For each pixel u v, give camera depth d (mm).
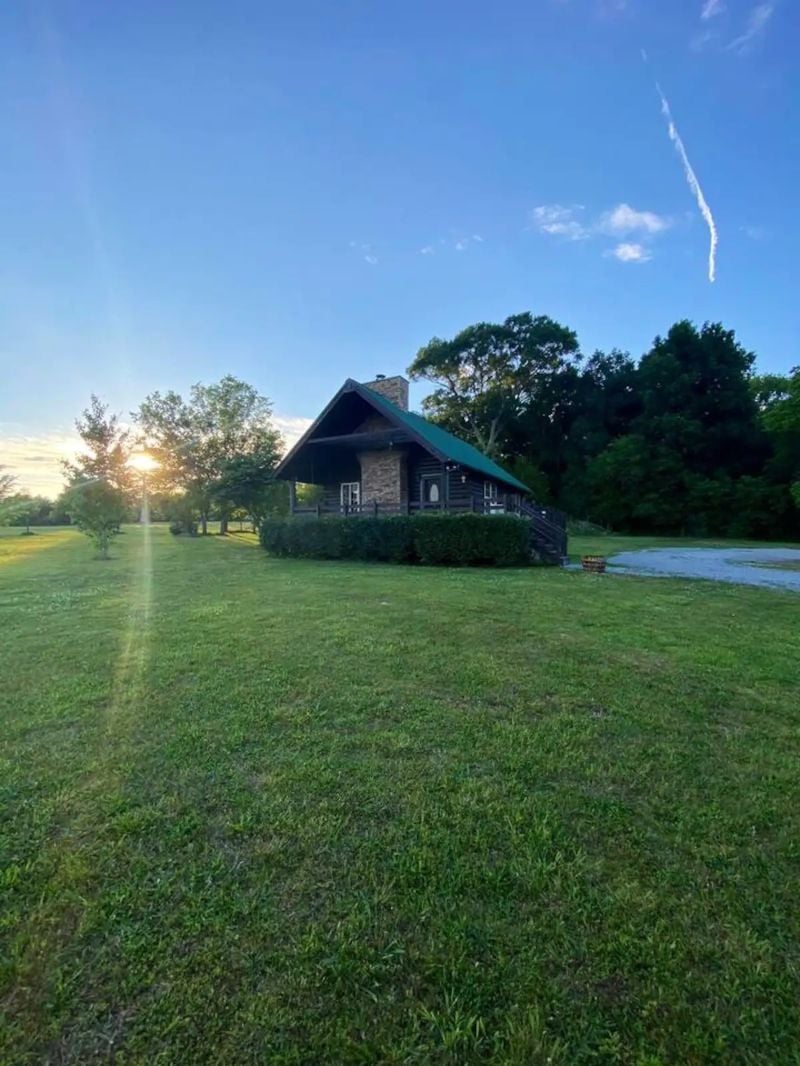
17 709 3688
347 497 20734
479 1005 1512
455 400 43062
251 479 32781
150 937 1731
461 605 7336
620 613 6996
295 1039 1410
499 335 40375
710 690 4047
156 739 3193
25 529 38781
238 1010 1488
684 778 2760
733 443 36531
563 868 2066
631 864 2100
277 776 2758
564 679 4242
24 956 1663
